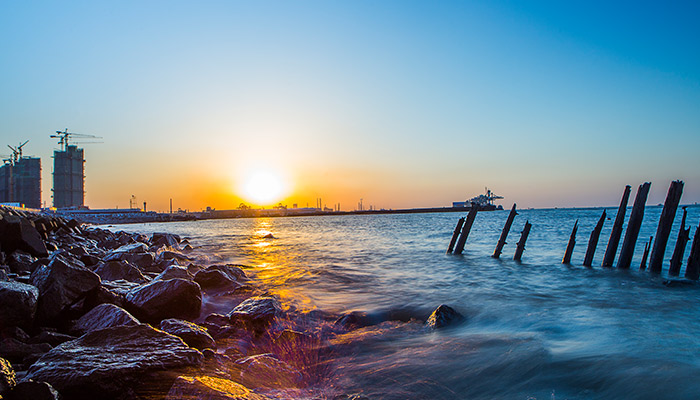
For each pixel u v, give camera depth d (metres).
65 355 5.07
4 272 9.40
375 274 17.14
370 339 8.16
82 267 8.23
